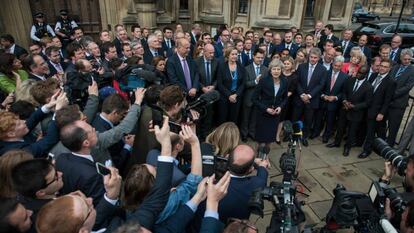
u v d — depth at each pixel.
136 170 1.71
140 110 2.72
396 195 2.10
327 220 2.71
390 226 1.77
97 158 2.39
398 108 4.60
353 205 2.41
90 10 9.23
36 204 1.67
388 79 4.31
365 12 24.91
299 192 3.78
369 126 4.57
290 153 2.46
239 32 7.04
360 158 4.70
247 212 2.01
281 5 9.05
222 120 4.96
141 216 1.49
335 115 5.15
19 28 8.28
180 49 4.47
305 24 9.76
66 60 5.28
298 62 5.47
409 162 2.20
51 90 2.79
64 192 1.94
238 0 9.55
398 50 6.56
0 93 3.78
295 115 5.03
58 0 8.79
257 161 2.35
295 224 1.77
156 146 2.53
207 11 9.85
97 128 2.60
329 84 4.79
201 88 4.67
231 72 4.68
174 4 9.68
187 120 2.69
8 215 1.38
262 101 4.30
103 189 1.93
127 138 2.88
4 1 7.87
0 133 2.26
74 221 1.22
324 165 4.47
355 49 5.27
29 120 2.63
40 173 1.66
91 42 4.98
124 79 3.34
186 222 1.65
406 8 30.11
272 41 7.32
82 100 3.21
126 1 9.18
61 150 2.35
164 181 1.62
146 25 9.17
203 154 2.26
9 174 1.80
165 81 4.16
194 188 1.85
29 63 3.90
